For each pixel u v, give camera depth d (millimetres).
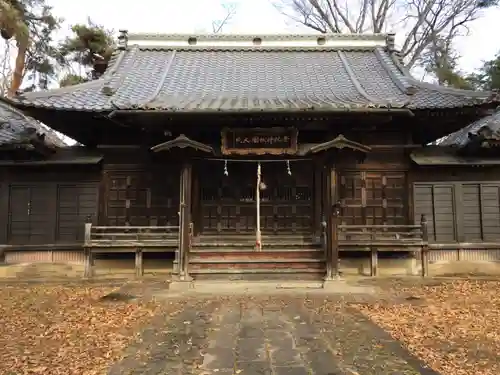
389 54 19203
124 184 15500
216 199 15492
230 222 15398
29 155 15047
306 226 15359
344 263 14781
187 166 12359
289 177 15547
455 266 15172
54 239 15359
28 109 13758
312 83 16859
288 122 14156
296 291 11578
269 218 15438
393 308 9633
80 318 8844
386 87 16469
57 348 6922
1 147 14336
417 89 15875
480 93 14039
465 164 15062
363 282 13133
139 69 17969
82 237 15367
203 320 8633
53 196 15508
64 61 27797
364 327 8078
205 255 13430
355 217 15273
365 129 14898
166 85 16516
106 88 15297
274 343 7137
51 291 11906
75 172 15539
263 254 13375
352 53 19688
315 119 13852
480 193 15523
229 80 17141
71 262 15227
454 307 9727
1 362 6285
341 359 6363
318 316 8930
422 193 15477
